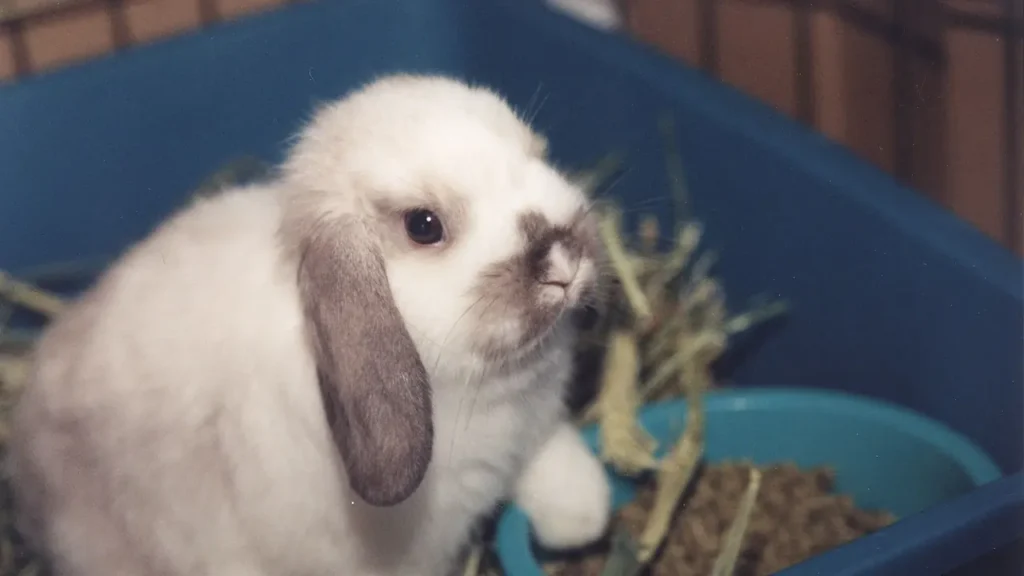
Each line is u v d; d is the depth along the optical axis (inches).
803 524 17.9
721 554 16.9
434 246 14.6
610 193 23.1
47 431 16.8
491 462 16.3
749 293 21.2
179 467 15.9
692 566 17.5
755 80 23.6
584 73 23.3
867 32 21.6
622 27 25.3
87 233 23.0
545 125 24.5
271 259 15.6
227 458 15.6
